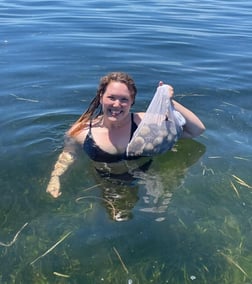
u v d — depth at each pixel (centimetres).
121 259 107
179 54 262
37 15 348
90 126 145
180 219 121
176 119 150
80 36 293
